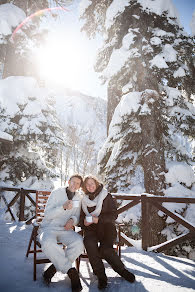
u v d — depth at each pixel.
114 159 8.38
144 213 4.18
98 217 2.92
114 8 8.13
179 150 8.43
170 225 7.16
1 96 9.80
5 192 9.61
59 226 2.93
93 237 2.78
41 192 3.92
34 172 10.94
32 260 3.38
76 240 2.72
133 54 7.69
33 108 10.20
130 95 7.72
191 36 8.23
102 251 2.71
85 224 2.86
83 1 9.32
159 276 2.92
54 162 11.64
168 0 8.08
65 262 2.54
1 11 10.53
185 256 7.11
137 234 7.14
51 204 3.00
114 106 9.34
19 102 10.00
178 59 7.96
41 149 10.56
